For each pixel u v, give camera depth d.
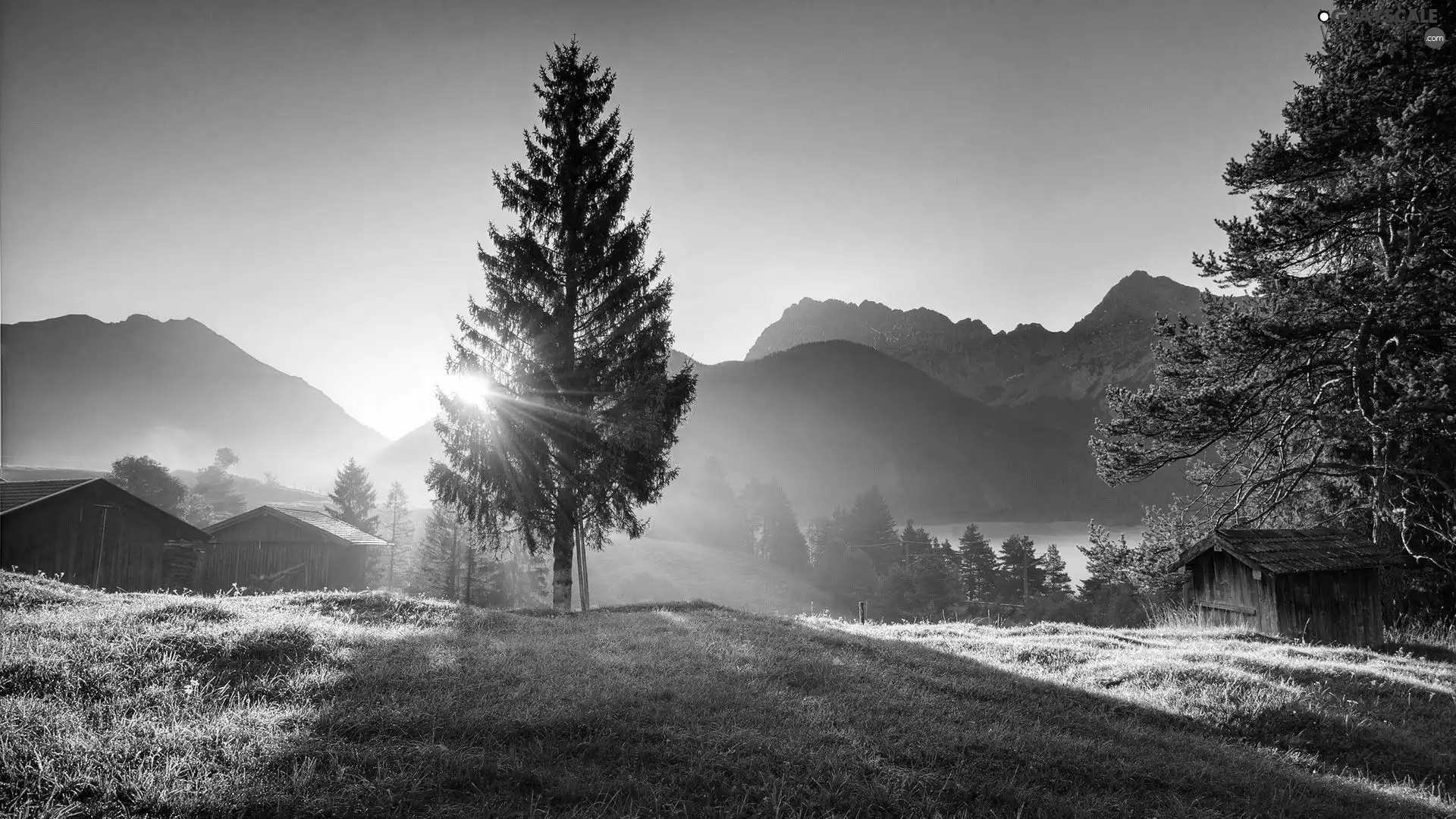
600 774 5.91
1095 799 6.80
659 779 5.97
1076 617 71.69
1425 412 19.33
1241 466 26.61
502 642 10.75
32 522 29.30
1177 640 17.30
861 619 22.39
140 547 33.62
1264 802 7.29
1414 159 18.73
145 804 4.68
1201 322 24.91
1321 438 23.17
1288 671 13.20
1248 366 22.94
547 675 8.55
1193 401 22.55
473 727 6.52
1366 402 21.88
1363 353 21.62
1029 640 16.17
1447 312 19.97
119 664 7.29
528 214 23.78
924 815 5.96
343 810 4.89
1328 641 18.84
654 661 10.11
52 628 8.40
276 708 6.62
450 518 56.00
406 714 6.60
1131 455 25.06
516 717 6.80
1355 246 23.30
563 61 24.61
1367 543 20.58
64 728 5.59
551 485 22.22
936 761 7.19
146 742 5.48
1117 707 10.55
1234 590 20.00
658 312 23.55
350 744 5.86
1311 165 22.64
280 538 39.50
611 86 24.89
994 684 10.99
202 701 6.66
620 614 17.70
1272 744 9.80
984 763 7.29
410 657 8.87
